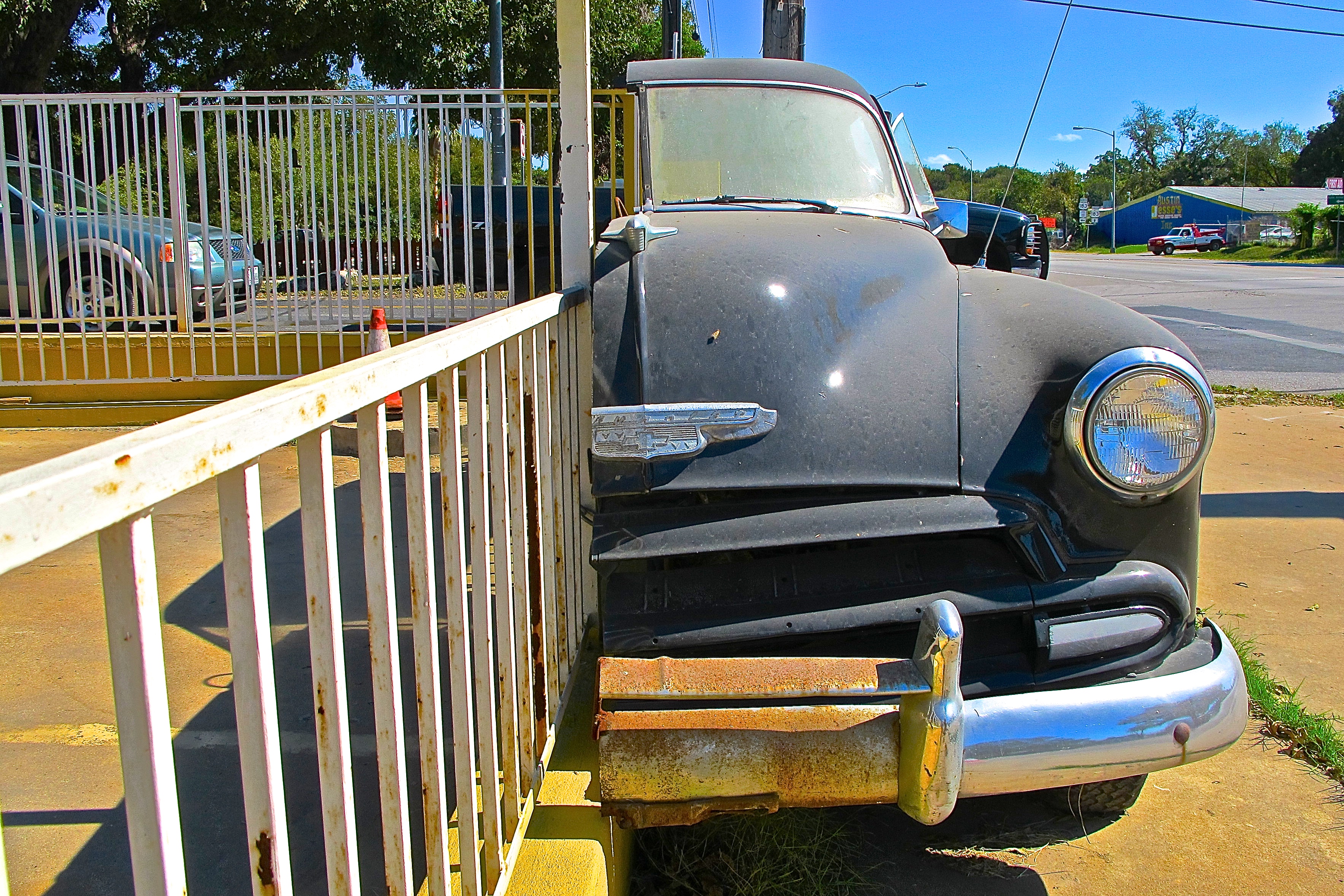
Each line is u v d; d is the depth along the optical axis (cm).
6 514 73
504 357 186
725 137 342
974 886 240
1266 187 8962
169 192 776
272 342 740
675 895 232
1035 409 215
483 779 184
